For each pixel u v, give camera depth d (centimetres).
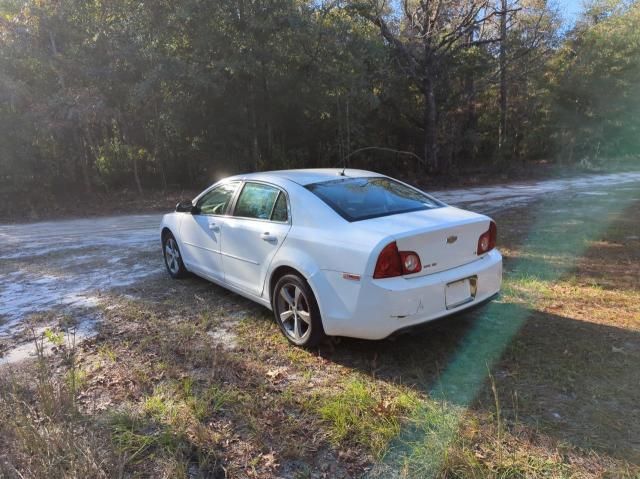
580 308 506
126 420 322
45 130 1478
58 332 478
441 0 1977
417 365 392
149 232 1045
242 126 1789
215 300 557
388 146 2419
